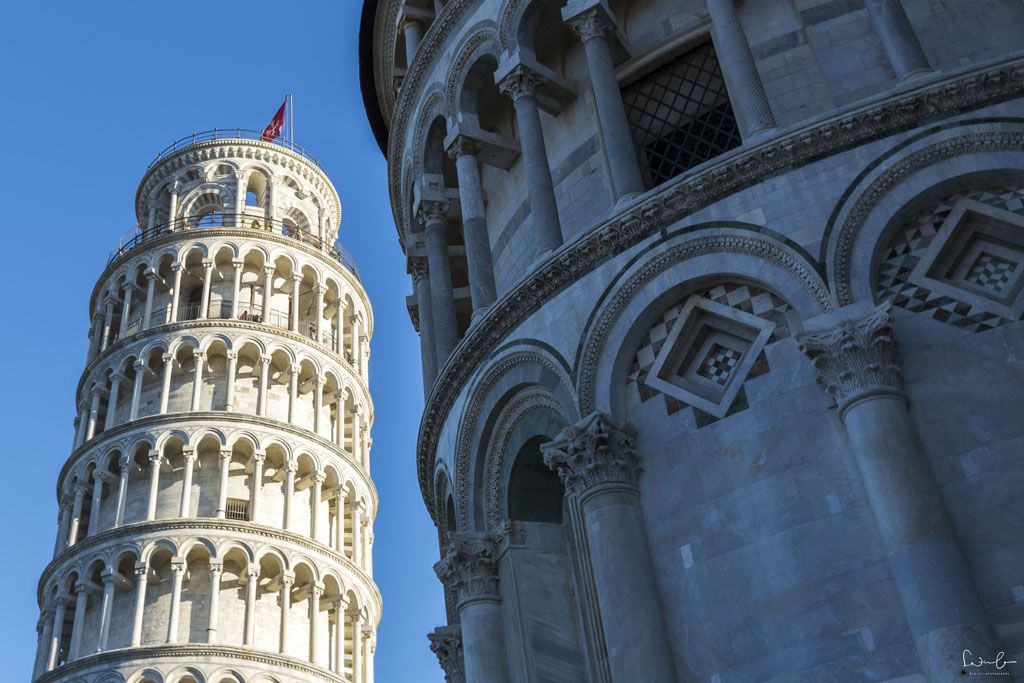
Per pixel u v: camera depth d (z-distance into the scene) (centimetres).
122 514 5469
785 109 1786
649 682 1441
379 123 3072
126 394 5984
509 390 1844
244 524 5425
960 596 1266
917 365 1454
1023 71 1546
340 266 6688
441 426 2088
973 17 1777
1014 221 1488
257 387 5972
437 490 2136
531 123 1977
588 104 2033
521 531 1862
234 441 5684
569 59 2112
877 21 1720
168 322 6053
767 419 1518
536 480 1902
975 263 1505
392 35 2762
